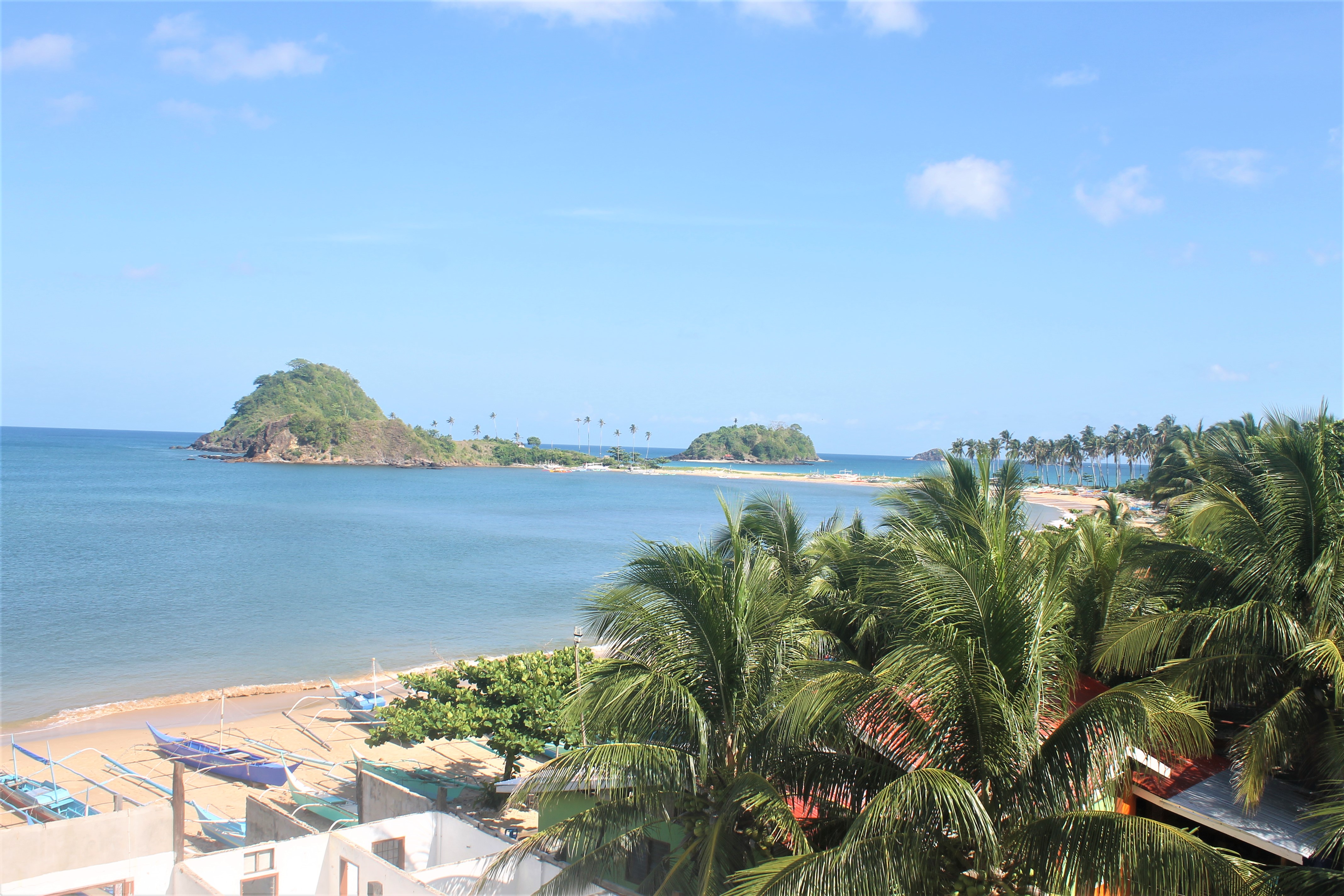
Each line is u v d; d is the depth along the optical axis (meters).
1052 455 192.75
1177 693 11.16
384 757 30.44
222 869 15.55
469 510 141.00
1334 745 11.65
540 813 16.20
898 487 18.94
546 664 25.73
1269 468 13.34
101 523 106.44
